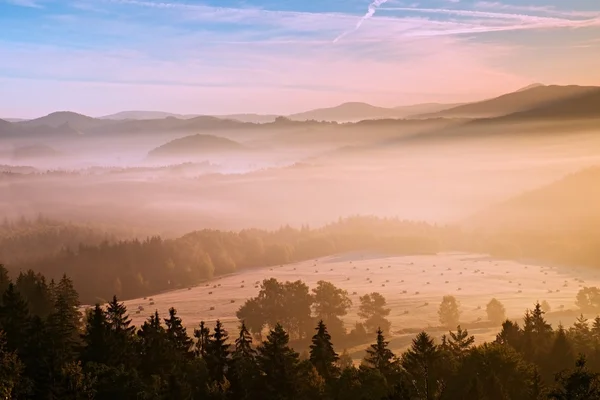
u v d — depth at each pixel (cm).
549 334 9350
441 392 6519
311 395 6869
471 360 7212
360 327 16050
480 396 5928
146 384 6369
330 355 8181
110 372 6216
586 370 4900
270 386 6725
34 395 5444
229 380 6475
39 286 11181
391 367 7900
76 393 5466
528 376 6894
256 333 16462
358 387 6862
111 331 7450
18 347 6919
